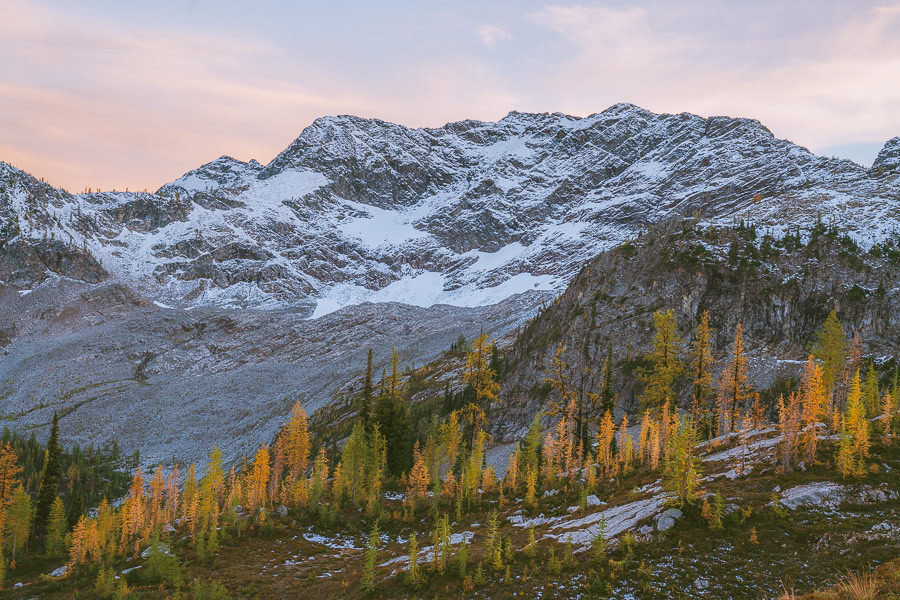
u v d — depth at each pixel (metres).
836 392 88.88
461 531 70.56
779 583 44.84
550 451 88.69
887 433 61.62
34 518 104.62
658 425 77.00
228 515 81.06
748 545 48.94
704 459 68.75
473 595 53.00
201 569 68.50
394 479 98.88
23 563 92.19
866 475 54.41
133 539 90.62
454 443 95.69
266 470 86.31
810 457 58.88
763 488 55.34
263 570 68.00
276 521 80.12
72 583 76.19
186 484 86.50
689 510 53.59
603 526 53.72
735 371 90.88
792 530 49.28
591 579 49.84
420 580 56.81
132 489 96.12
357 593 58.56
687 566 48.44
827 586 43.06
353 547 74.88
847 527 48.19
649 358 91.56
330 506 83.75
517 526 68.44
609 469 78.31
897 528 47.28
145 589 66.81
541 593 50.28
